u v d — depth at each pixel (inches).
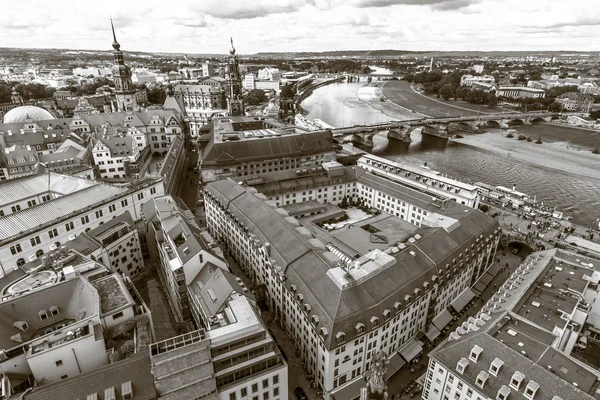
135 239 4424.2
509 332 2915.8
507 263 5241.1
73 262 3265.3
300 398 3127.5
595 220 6993.1
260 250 4151.1
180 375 2241.6
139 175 7421.3
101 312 2593.5
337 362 3011.8
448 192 6092.5
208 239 4101.9
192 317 3545.8
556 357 2652.6
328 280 3334.2
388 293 3348.9
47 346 2311.8
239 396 2511.1
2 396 2062.0
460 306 4252.0
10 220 3767.2
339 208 6599.4
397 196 6186.0
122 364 2197.3
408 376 3425.2
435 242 4136.3
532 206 6968.5
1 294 2812.5
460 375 2667.3
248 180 6338.6
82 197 4424.2
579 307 3469.5
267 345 2551.7
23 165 6628.9
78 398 2033.7
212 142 7736.2
